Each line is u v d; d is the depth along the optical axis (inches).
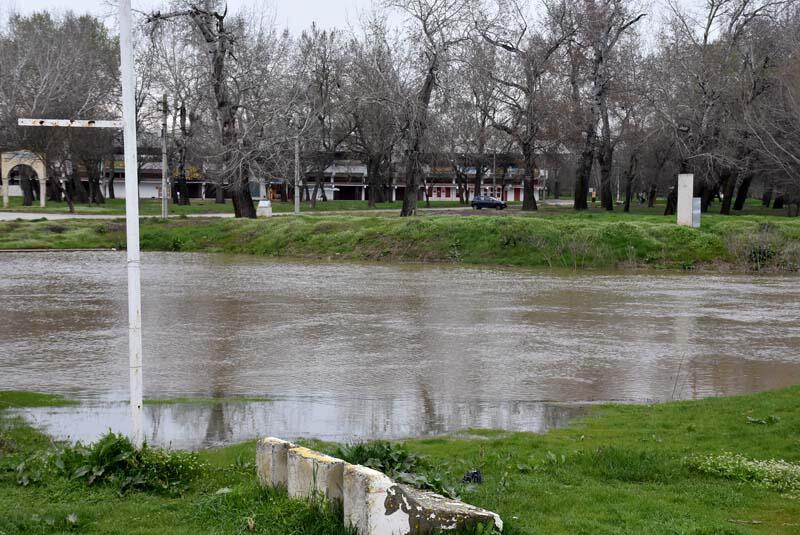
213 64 1722.4
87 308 789.2
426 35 1721.2
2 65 2244.1
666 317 770.8
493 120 2274.9
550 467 306.0
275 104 1918.1
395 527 195.8
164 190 1815.9
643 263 1258.0
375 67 1841.8
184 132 2696.9
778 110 1813.5
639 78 2082.9
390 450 281.9
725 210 2081.7
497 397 457.7
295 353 581.3
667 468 301.7
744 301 887.7
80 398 439.8
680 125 1927.9
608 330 693.9
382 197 3312.0
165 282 1016.9
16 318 727.1
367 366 540.1
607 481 291.6
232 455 320.2
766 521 246.8
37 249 1481.3
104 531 217.3
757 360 574.9
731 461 307.7
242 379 498.0
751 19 1947.6
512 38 2068.2
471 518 204.4
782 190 2073.1
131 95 285.9
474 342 632.4
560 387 486.3
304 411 420.2
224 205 2785.4
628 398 461.4
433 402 443.8
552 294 933.8
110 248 1528.1
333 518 208.1
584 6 1998.0
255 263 1300.4
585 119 2018.9
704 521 240.1
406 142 1753.2
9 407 414.9
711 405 422.6
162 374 510.6
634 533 225.1
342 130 2824.8
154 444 353.7
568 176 3841.0
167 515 231.1
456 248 1358.3
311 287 979.3
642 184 2726.4
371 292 935.0
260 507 226.4
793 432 355.9
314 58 2682.1
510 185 4264.3
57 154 2246.6
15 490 256.8
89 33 2731.3
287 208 2576.3
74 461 279.7
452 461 313.7
